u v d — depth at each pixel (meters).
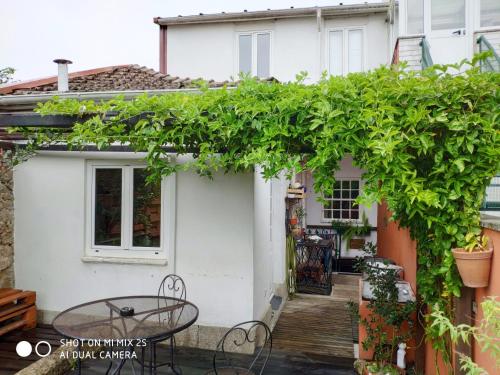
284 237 6.57
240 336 4.48
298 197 7.09
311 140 2.80
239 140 3.13
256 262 4.72
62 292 4.98
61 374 3.85
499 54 5.47
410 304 3.54
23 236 5.11
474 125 2.46
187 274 4.69
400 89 2.51
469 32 5.71
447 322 1.82
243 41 9.64
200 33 9.70
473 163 2.50
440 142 2.56
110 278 4.86
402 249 5.30
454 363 2.66
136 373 3.87
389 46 8.62
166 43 9.85
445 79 2.50
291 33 9.27
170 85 5.38
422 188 2.47
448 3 5.80
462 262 2.33
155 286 4.76
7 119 3.43
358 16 9.02
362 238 9.45
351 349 4.58
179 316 3.50
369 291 4.23
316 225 9.78
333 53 9.22
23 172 5.11
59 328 3.19
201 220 4.66
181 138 3.18
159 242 4.85
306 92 2.77
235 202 4.57
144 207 4.89
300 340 4.88
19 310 4.62
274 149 2.97
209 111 3.05
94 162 4.98
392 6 7.83
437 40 5.82
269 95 2.97
